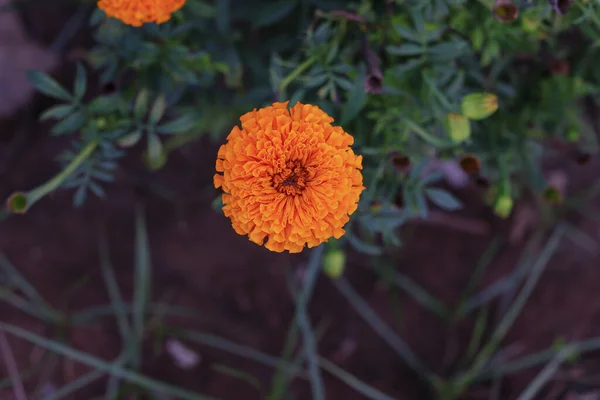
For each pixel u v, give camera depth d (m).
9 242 0.75
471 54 0.65
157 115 0.63
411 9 0.61
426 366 0.76
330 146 0.57
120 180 0.76
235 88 0.71
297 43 0.69
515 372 0.76
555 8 0.59
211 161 0.76
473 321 0.76
